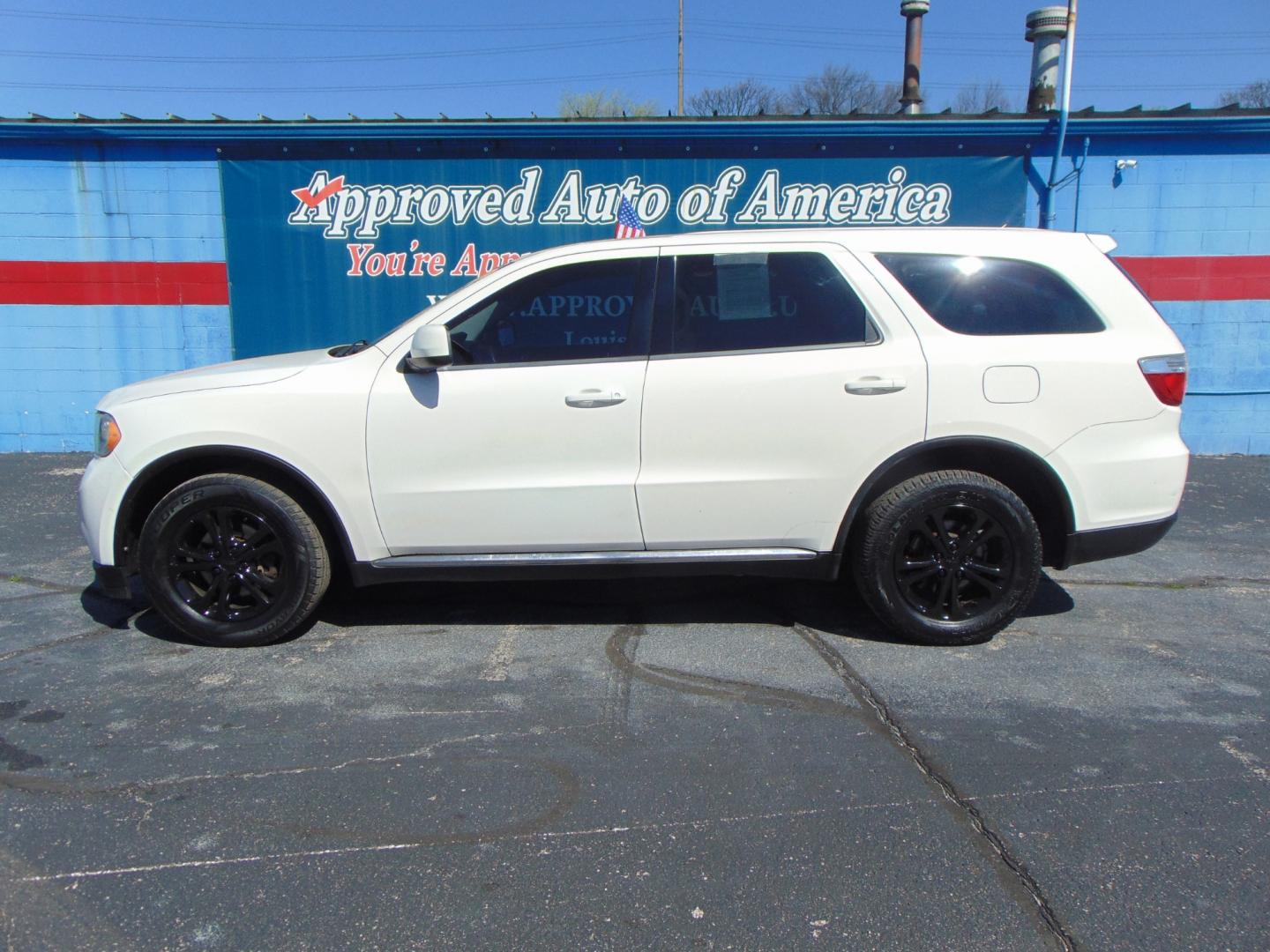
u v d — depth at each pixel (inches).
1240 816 113.1
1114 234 341.4
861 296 161.3
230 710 143.9
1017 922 94.7
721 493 161.0
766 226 347.9
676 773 124.3
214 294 355.9
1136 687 151.1
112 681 154.6
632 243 165.5
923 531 162.6
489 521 163.2
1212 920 94.5
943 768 125.2
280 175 347.3
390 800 118.0
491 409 159.6
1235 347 346.6
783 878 102.1
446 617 185.9
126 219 350.6
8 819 113.7
